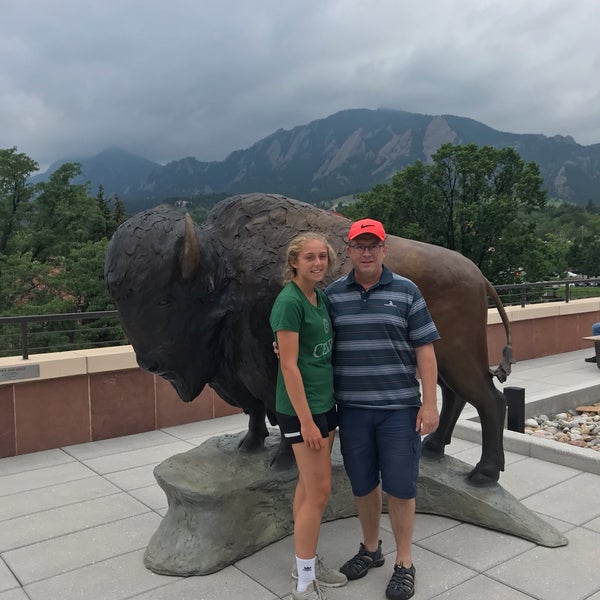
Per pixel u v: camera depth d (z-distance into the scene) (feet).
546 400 22.09
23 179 109.29
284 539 11.37
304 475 8.46
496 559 10.39
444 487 12.07
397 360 8.82
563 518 12.17
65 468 16.34
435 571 9.98
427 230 111.55
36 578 10.18
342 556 10.61
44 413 18.07
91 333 81.71
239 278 10.77
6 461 17.08
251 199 11.31
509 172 106.42
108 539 11.75
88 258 93.35
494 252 104.73
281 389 8.56
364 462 9.08
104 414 19.15
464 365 11.56
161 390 20.26
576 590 9.34
